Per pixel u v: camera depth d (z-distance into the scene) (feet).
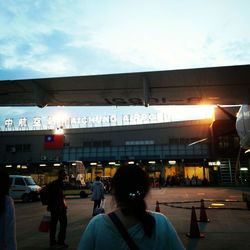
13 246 10.64
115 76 29.55
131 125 213.05
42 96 33.17
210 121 199.93
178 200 77.87
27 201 89.66
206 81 31.53
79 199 96.89
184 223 40.14
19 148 218.79
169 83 31.99
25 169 164.45
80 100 38.50
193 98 39.04
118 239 6.09
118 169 6.81
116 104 41.45
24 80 29.99
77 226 39.63
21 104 38.99
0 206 10.70
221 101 41.06
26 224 42.57
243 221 41.24
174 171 198.18
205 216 40.93
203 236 30.89
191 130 203.41
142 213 6.25
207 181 177.37
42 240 30.94
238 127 48.03
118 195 6.47
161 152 199.52
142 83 32.04
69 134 219.20
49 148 210.79
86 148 206.39
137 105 42.32
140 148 202.28
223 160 188.34
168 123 207.82
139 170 6.69
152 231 6.15
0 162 219.41
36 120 222.48
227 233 32.99
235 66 27.22
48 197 27.71
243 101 40.88
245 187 154.10
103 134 215.10
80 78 29.84
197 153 194.49
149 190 6.64
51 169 157.79
